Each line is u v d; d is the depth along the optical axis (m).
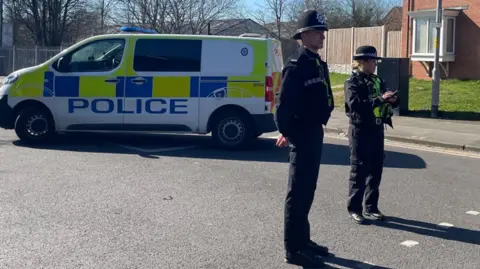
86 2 41.38
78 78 10.80
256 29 41.34
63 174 8.54
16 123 10.92
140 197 7.38
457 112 16.22
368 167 6.50
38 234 5.89
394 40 27.23
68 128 10.94
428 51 22.97
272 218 6.59
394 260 5.39
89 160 9.60
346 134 13.33
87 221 6.35
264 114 10.73
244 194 7.63
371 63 6.40
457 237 6.10
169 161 9.70
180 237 5.89
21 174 8.47
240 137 10.83
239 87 10.70
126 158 9.86
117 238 5.82
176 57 10.74
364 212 6.71
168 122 10.79
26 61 33.25
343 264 5.27
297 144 5.07
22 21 41.62
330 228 6.31
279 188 7.99
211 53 10.74
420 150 11.57
